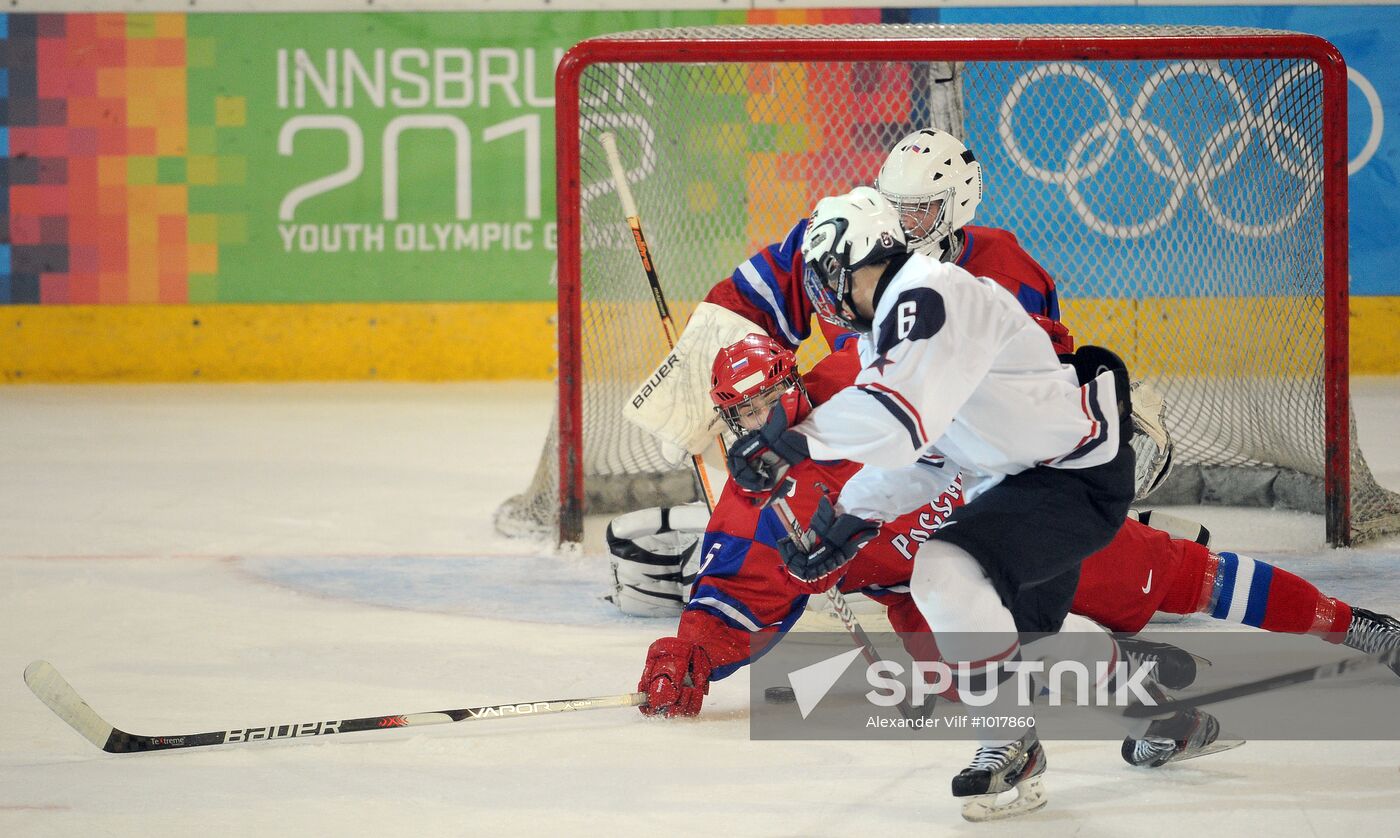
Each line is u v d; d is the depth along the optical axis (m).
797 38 17.70
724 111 26.84
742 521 11.62
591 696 11.90
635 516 14.46
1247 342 20.20
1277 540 17.28
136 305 33.34
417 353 33.50
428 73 32.91
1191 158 23.78
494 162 33.19
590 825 9.03
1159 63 22.36
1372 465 21.91
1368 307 31.94
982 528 9.23
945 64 21.95
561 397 17.44
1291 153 18.25
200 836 8.93
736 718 11.34
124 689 12.17
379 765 10.26
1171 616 13.63
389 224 33.28
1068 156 26.39
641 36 17.86
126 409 29.56
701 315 14.21
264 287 33.34
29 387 32.84
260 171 33.06
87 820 9.20
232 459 24.12
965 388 9.06
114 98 32.84
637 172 20.45
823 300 9.52
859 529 9.73
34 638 13.82
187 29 32.75
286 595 15.51
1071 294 26.34
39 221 33.12
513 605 15.04
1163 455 11.15
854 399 9.06
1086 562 11.16
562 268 17.38
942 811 9.20
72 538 18.36
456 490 21.59
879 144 27.28
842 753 10.40
